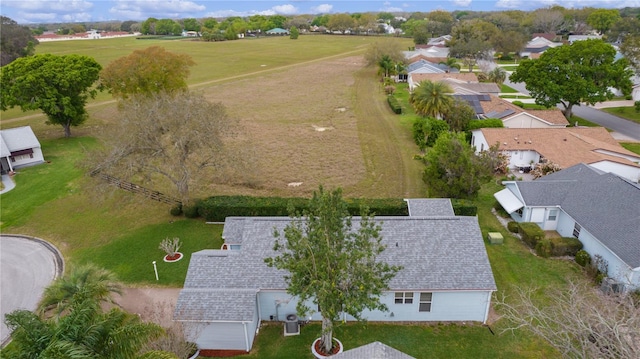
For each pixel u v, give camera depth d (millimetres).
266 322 24391
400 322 24203
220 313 21500
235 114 72188
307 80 103500
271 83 100500
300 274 19484
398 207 33531
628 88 57344
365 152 52781
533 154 45938
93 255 31250
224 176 42625
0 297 26891
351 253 19062
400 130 61406
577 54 56562
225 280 23688
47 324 13617
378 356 17281
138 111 35031
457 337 22859
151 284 27672
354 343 22500
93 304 14852
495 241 31469
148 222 35750
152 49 60000
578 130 49125
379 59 105625
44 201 40125
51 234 34469
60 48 174500
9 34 104750
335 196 19703
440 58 116438
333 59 138625
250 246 25281
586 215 30125
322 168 47969
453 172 35875
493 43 128375
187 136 33562
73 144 56312
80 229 35094
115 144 34031
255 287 23266
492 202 38500
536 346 22000
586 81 56125
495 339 22641
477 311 23797
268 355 21906
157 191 40188
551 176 37188
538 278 27469
